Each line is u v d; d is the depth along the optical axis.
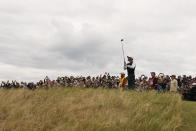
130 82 15.78
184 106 12.35
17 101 15.26
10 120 13.00
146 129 9.67
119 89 14.70
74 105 13.11
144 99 13.02
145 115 10.83
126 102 12.38
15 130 12.03
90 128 10.36
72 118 11.78
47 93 15.93
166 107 11.75
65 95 15.13
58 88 16.86
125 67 15.83
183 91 17.12
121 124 10.34
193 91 16.86
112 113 11.51
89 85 20.02
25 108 13.84
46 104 13.99
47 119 12.16
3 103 15.01
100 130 10.17
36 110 13.46
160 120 10.26
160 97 13.08
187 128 9.77
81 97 14.23
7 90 17.34
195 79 18.20
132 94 13.81
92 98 13.55
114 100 12.80
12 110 14.01
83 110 12.40
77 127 10.77
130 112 11.48
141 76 19.17
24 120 12.63
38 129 11.65
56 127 11.48
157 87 16.19
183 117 10.77
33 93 16.06
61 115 12.37
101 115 11.38
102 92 14.50
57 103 13.82
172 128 9.53
